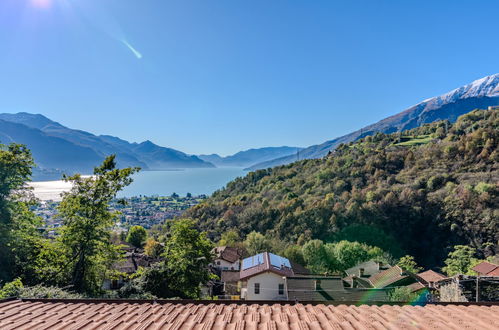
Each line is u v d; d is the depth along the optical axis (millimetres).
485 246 44938
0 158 17688
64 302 5461
